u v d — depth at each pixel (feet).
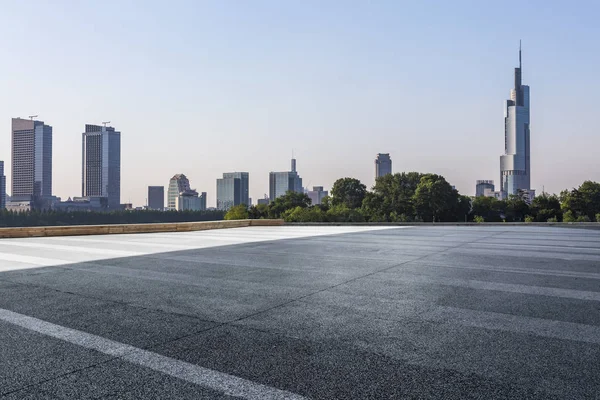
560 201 331.98
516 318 17.58
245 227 94.53
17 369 12.25
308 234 68.39
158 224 77.77
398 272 29.71
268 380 11.45
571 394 10.61
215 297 21.80
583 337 15.03
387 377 11.62
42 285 25.17
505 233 67.67
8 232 63.05
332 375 11.77
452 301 20.76
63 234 68.23
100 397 10.46
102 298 21.61
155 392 10.74
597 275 28.09
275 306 19.84
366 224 99.60
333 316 18.01
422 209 317.01
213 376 11.73
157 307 19.69
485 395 10.56
